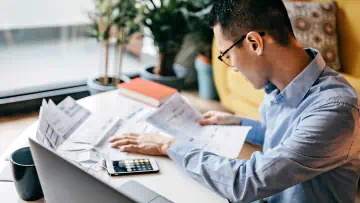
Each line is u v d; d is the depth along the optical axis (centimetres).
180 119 134
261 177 95
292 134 99
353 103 95
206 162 103
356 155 100
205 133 129
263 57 101
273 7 97
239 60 103
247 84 239
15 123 221
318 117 95
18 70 257
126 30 241
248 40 98
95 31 233
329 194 104
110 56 301
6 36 259
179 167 109
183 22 252
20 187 92
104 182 66
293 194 105
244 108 248
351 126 94
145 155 114
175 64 285
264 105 133
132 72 285
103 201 66
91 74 277
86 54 303
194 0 264
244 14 97
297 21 234
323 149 93
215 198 99
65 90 247
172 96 141
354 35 240
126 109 144
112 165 105
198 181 104
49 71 266
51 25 275
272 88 120
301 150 94
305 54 104
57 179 75
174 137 124
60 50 291
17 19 257
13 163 89
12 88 236
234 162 102
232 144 122
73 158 106
